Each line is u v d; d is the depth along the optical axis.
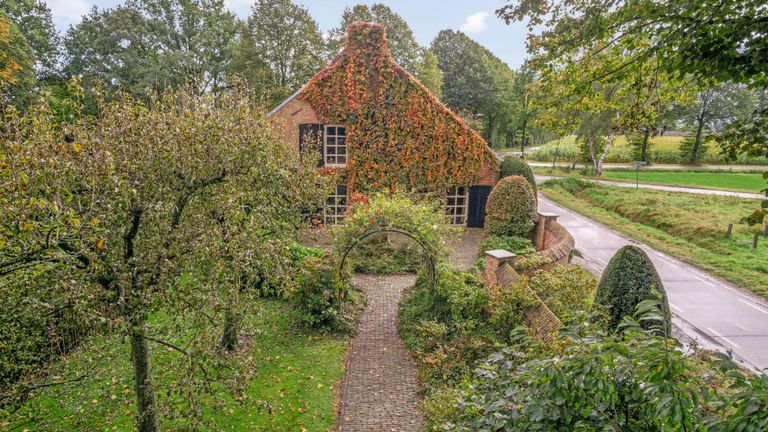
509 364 3.66
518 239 16.66
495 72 62.66
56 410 7.66
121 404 8.02
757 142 4.71
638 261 9.04
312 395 8.68
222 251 6.69
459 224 21.78
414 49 44.12
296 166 10.48
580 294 10.40
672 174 42.19
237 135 8.02
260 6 34.59
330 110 20.19
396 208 12.39
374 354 10.47
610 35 6.23
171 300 5.96
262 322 11.42
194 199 7.54
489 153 20.98
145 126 6.71
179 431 6.14
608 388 2.79
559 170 45.09
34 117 5.73
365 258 16.44
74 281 4.87
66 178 5.48
